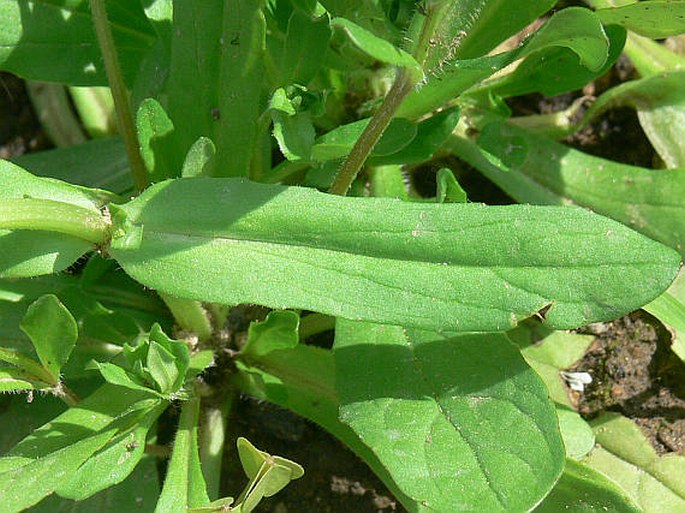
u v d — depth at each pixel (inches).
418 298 4.0
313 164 4.6
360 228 4.1
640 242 3.9
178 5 4.7
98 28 4.7
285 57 4.5
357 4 4.9
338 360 4.6
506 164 5.1
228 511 4.0
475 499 4.1
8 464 4.1
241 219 4.2
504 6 4.8
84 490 4.1
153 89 5.1
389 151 4.6
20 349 5.0
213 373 5.3
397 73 4.0
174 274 4.2
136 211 4.2
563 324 3.9
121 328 5.0
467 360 4.5
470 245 4.0
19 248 4.2
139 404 4.3
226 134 4.7
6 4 5.2
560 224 4.0
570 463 4.6
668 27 4.8
